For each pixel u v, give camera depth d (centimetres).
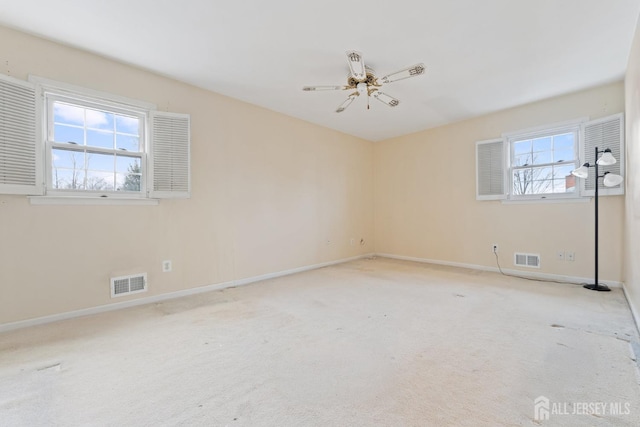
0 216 241
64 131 275
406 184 576
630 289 291
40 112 255
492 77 334
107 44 269
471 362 190
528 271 424
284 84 352
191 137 354
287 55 288
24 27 243
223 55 288
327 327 249
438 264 526
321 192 518
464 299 321
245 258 406
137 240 313
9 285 245
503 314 273
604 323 248
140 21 236
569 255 389
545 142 412
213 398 156
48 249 263
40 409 148
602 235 362
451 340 222
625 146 330
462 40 262
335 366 187
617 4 216
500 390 160
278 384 168
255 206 419
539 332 233
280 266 450
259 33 252
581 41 264
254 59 295
